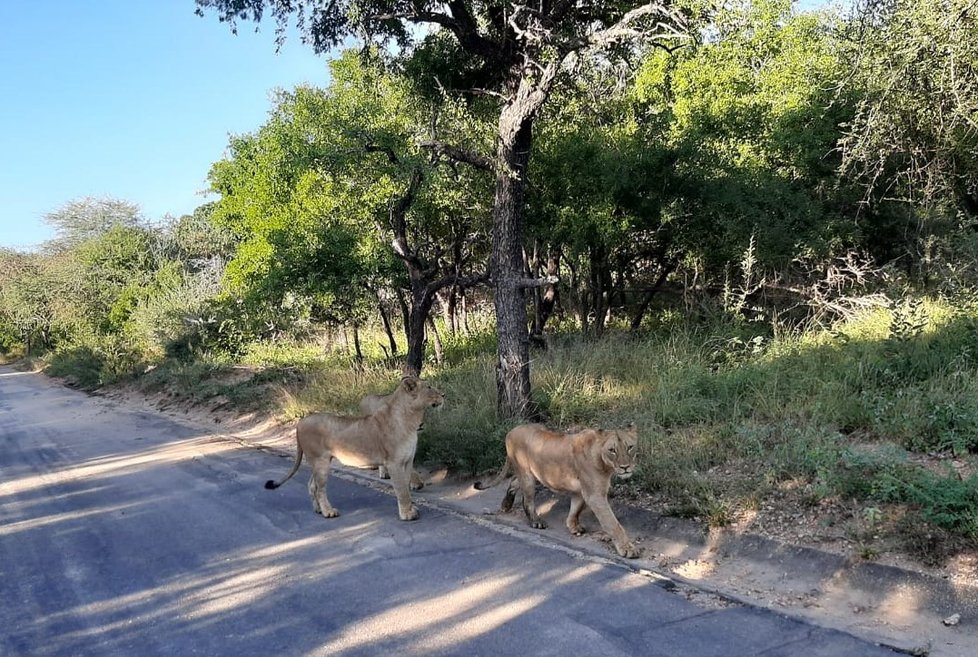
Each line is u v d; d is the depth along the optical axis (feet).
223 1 31.37
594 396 32.01
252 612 17.37
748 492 20.13
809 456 20.42
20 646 16.43
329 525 23.89
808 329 37.06
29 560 22.63
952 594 14.70
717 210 41.88
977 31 26.86
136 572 20.77
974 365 25.64
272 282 44.73
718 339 36.37
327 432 25.07
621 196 42.39
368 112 37.86
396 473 23.65
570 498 23.68
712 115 44.62
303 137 41.04
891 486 17.95
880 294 39.65
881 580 15.72
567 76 33.86
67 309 130.93
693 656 13.67
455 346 55.77
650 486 22.34
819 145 44.42
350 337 75.77
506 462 23.67
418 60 36.60
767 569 17.47
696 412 26.84
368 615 16.67
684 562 18.62
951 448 20.65
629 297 56.70
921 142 34.17
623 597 16.55
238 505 27.20
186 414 56.18
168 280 106.32
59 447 45.44
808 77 47.88
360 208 43.55
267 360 69.82
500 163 30.94
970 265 37.29
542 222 43.78
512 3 30.63
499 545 20.68
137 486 31.86
